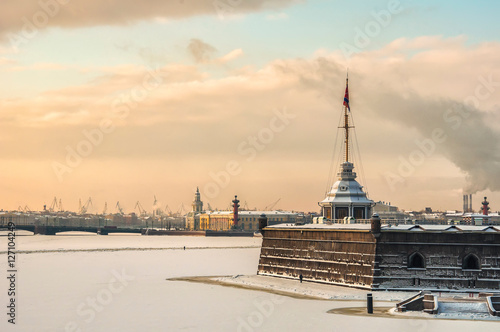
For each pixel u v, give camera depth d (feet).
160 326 308.81
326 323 303.48
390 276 378.12
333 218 464.24
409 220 405.39
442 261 372.99
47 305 371.76
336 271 407.85
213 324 310.45
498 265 366.02
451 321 299.99
